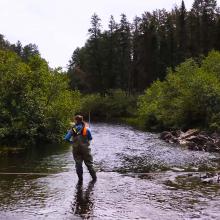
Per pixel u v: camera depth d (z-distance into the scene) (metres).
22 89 23.62
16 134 22.45
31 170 15.05
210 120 32.81
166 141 27.59
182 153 21.12
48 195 10.92
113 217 9.03
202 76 35.59
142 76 83.06
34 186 11.99
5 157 18.39
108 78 87.44
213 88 34.12
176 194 11.16
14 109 22.95
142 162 17.72
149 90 51.78
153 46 83.06
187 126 36.31
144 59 83.94
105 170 15.41
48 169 15.33
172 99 41.44
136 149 22.72
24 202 10.21
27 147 22.22
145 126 44.94
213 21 87.88
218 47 79.38
